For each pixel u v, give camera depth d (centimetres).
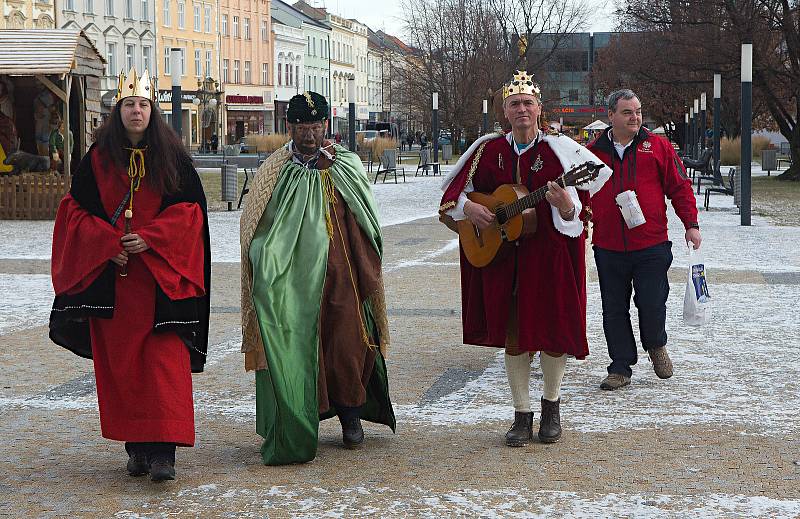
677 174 806
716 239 1886
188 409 553
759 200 3030
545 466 587
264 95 9662
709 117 6925
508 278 620
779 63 4334
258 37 9644
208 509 518
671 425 675
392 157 4147
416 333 1015
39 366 867
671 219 2372
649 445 628
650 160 797
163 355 550
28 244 1842
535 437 647
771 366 852
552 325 612
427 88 7906
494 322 625
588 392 774
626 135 796
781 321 1059
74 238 552
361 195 621
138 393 548
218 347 941
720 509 512
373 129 11156
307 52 10969
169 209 557
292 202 609
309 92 625
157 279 548
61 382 809
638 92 7312
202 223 566
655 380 810
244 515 509
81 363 880
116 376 548
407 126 12462
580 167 589
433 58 7794
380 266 628
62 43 2372
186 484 558
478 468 584
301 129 619
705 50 4312
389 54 10319
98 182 558
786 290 1262
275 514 510
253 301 591
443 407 730
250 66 9500
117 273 550
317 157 625
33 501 532
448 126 7794
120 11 6975
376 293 626
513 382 633
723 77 4366
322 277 595
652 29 5712
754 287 1287
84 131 2589
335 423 696
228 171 2552
